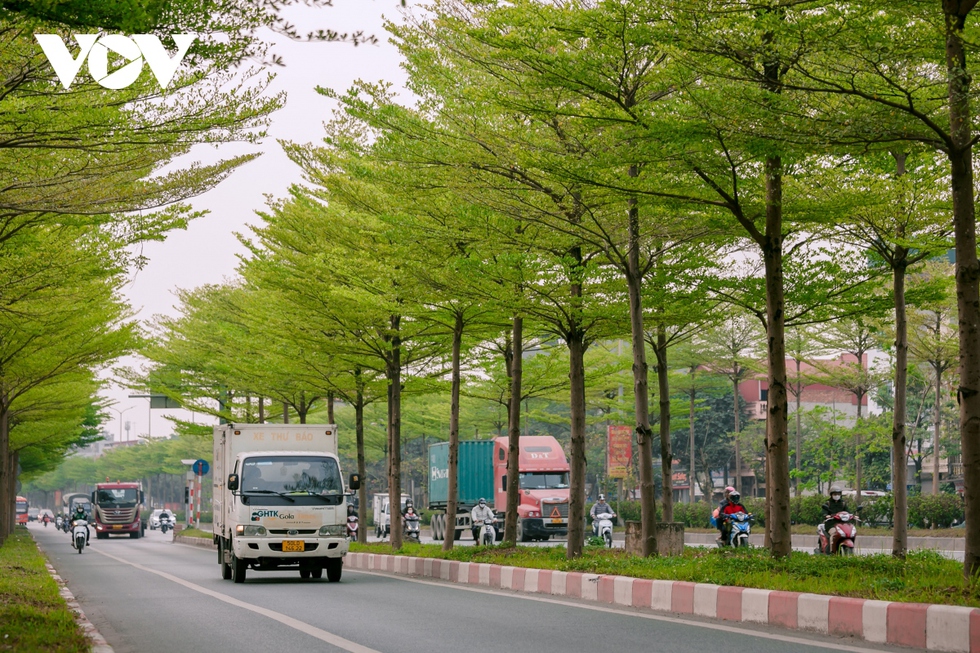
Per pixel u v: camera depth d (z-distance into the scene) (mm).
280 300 27391
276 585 19547
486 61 15945
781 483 14688
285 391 36781
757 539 35688
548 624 11797
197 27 9602
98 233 18312
